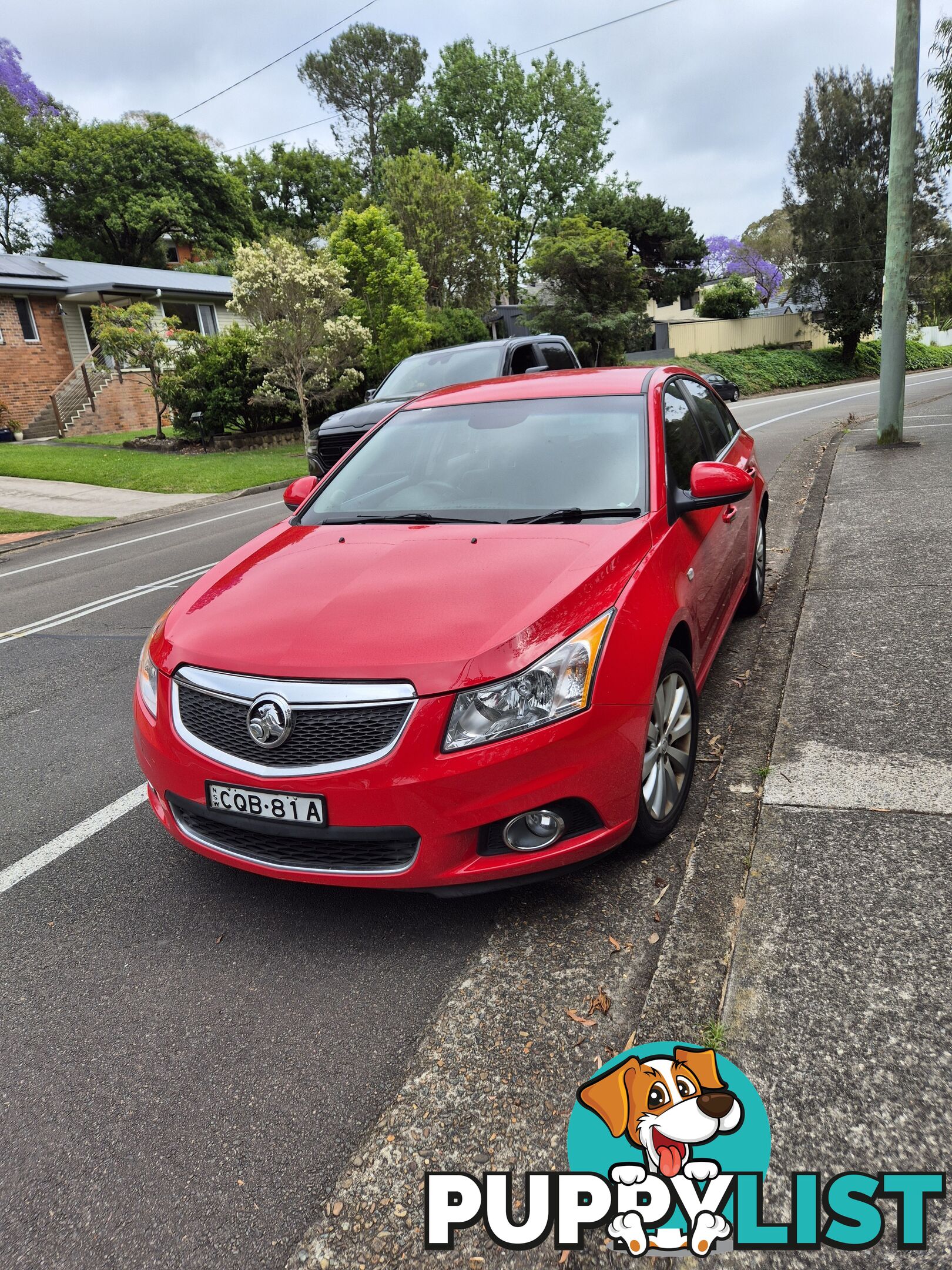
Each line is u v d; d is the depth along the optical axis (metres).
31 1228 1.73
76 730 4.50
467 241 33.12
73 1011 2.35
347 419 9.53
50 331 26.19
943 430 11.29
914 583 5.05
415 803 2.28
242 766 2.43
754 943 2.30
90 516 13.55
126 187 43.72
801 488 8.73
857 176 41.94
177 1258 1.65
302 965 2.46
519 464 3.46
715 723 3.75
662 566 2.89
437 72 46.59
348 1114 1.95
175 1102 2.02
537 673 2.32
